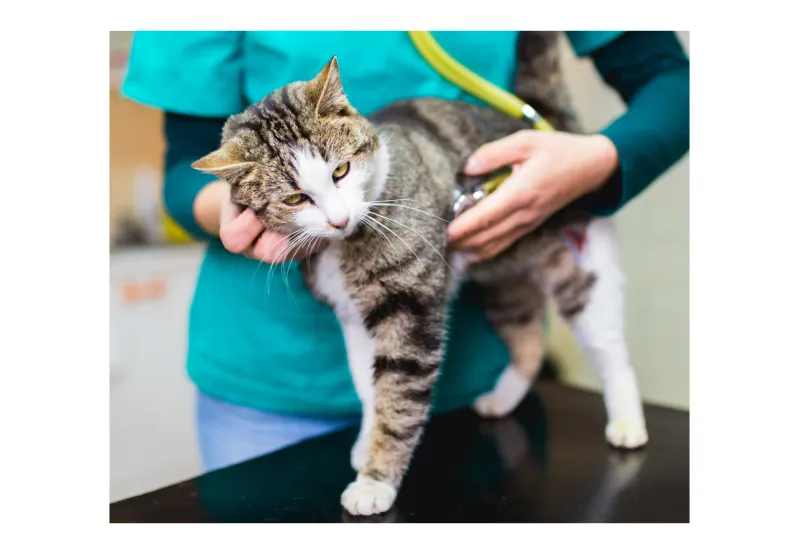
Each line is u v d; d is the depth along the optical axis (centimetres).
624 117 121
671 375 214
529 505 104
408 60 125
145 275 237
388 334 114
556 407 151
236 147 97
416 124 119
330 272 114
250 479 116
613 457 123
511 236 116
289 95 102
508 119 127
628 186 112
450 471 118
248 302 133
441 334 116
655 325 216
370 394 119
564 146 109
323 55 120
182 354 239
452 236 111
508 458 123
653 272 214
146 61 122
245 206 102
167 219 235
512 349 151
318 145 99
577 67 216
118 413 229
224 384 138
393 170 110
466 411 150
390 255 109
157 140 234
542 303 151
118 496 203
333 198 101
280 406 137
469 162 111
